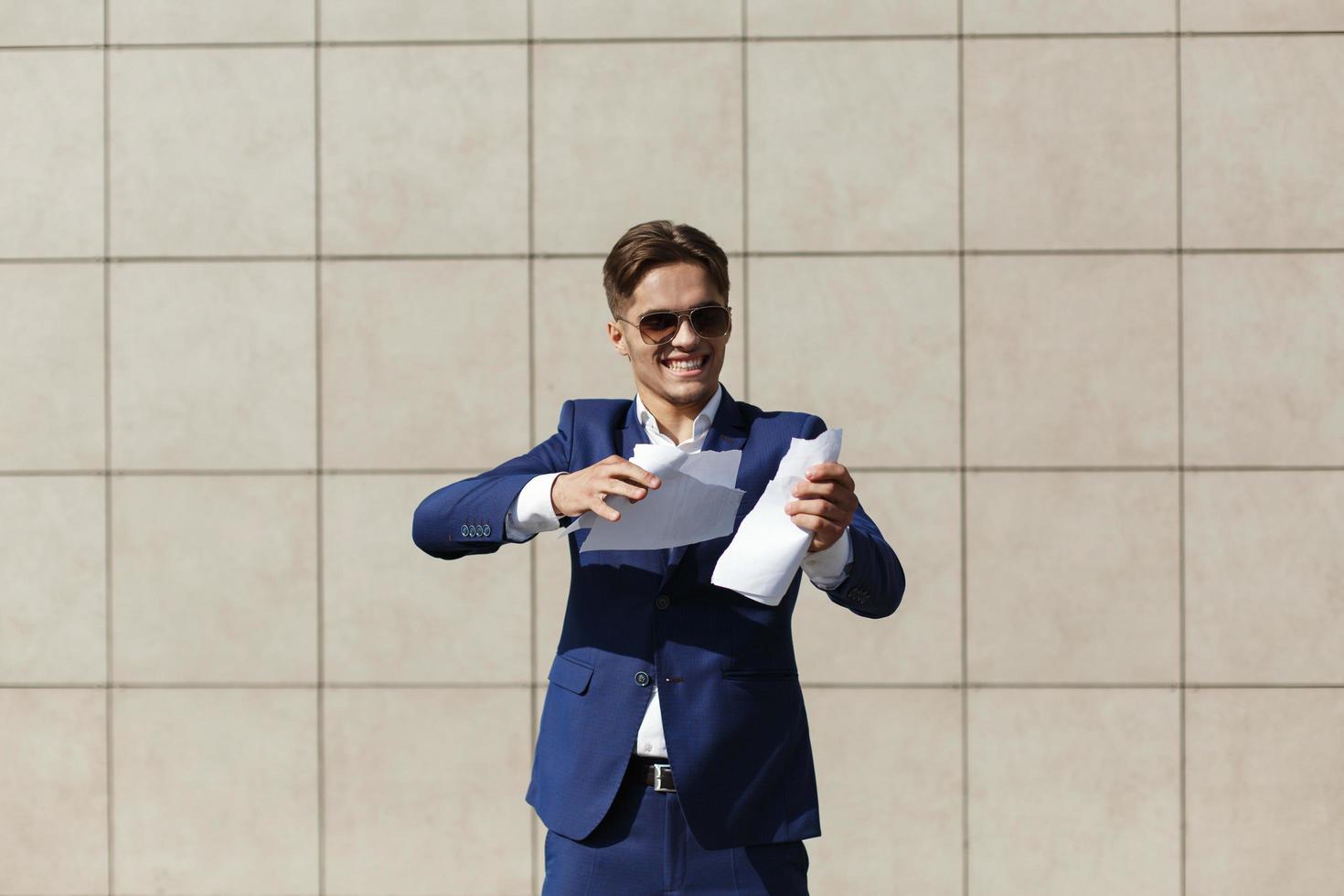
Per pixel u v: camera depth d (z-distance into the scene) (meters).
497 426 4.29
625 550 2.11
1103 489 4.24
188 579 4.32
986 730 4.24
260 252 4.29
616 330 2.37
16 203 4.30
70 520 4.32
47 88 4.30
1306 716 4.21
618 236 4.26
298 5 4.27
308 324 4.29
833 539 1.98
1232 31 4.21
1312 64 4.20
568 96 4.25
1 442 4.32
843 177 4.23
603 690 2.17
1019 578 4.24
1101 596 4.24
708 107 4.24
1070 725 4.23
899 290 4.24
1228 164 4.21
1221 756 4.22
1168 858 4.23
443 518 2.18
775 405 4.25
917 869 4.23
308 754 4.30
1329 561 4.22
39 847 4.32
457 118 4.26
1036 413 4.24
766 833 2.16
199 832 4.31
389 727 4.29
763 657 2.19
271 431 4.30
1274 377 4.22
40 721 4.32
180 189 4.29
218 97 4.29
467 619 4.29
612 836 2.16
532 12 4.25
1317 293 4.21
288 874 4.29
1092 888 4.23
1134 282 4.23
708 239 2.26
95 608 4.32
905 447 4.24
